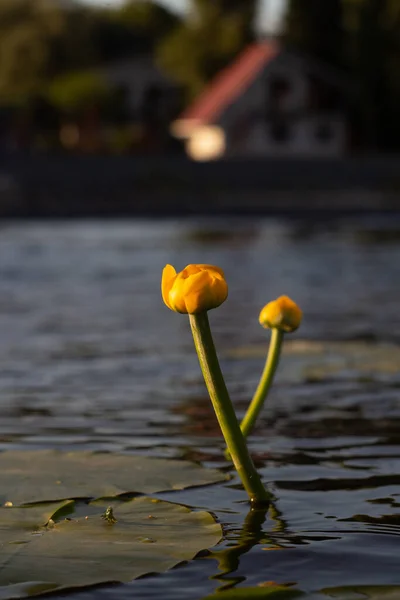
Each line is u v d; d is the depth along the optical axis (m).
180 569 2.60
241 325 9.09
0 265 17.89
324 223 34.66
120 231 30.48
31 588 2.35
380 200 44.06
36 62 73.06
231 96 59.69
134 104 69.44
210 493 3.36
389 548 2.81
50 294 12.64
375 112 61.72
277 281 14.54
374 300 11.61
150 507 3.03
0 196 41.88
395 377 6.05
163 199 43.78
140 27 87.25
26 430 4.61
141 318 9.91
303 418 4.88
